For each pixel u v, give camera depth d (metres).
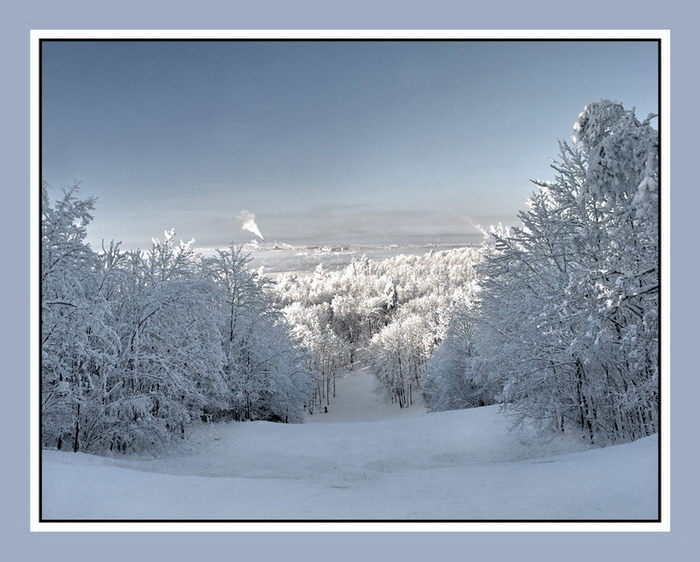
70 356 13.95
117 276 16.88
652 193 11.02
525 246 18.48
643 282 13.16
